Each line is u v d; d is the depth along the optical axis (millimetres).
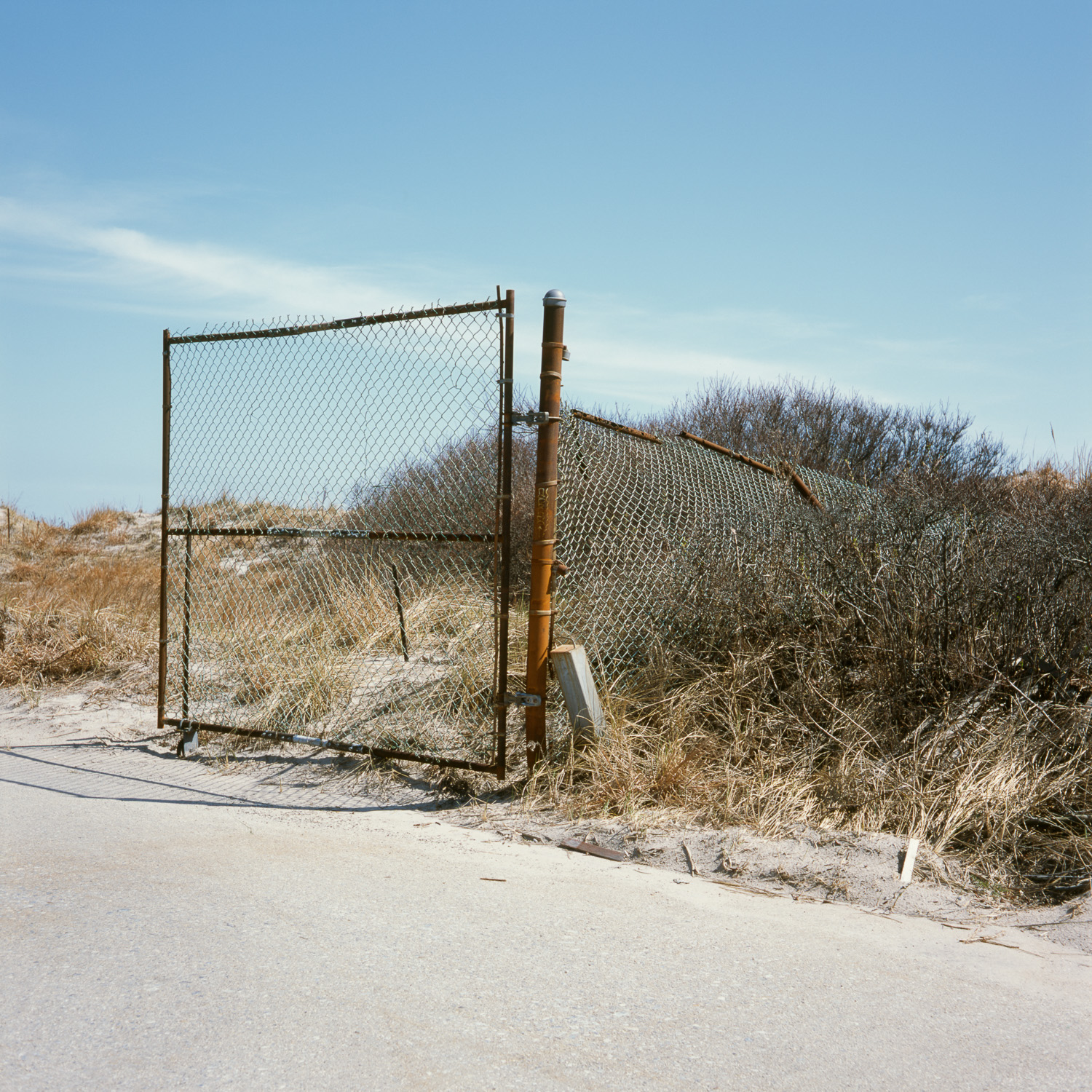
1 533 18172
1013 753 4309
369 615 7336
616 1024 2410
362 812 4543
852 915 3340
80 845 3828
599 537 6105
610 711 5168
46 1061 2156
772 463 8031
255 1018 2375
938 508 6645
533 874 3639
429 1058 2207
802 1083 2158
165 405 6062
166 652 5922
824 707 5027
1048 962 2963
